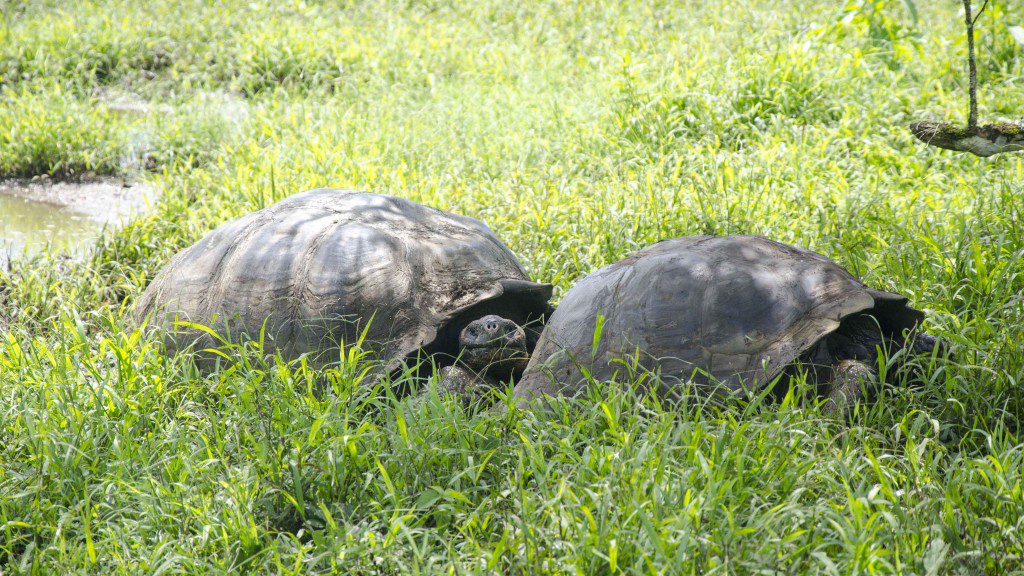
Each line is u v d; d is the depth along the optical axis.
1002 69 20.69
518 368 9.95
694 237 10.04
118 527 7.67
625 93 20.84
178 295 11.25
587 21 31.69
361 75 26.58
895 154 16.91
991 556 6.58
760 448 7.70
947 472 7.31
